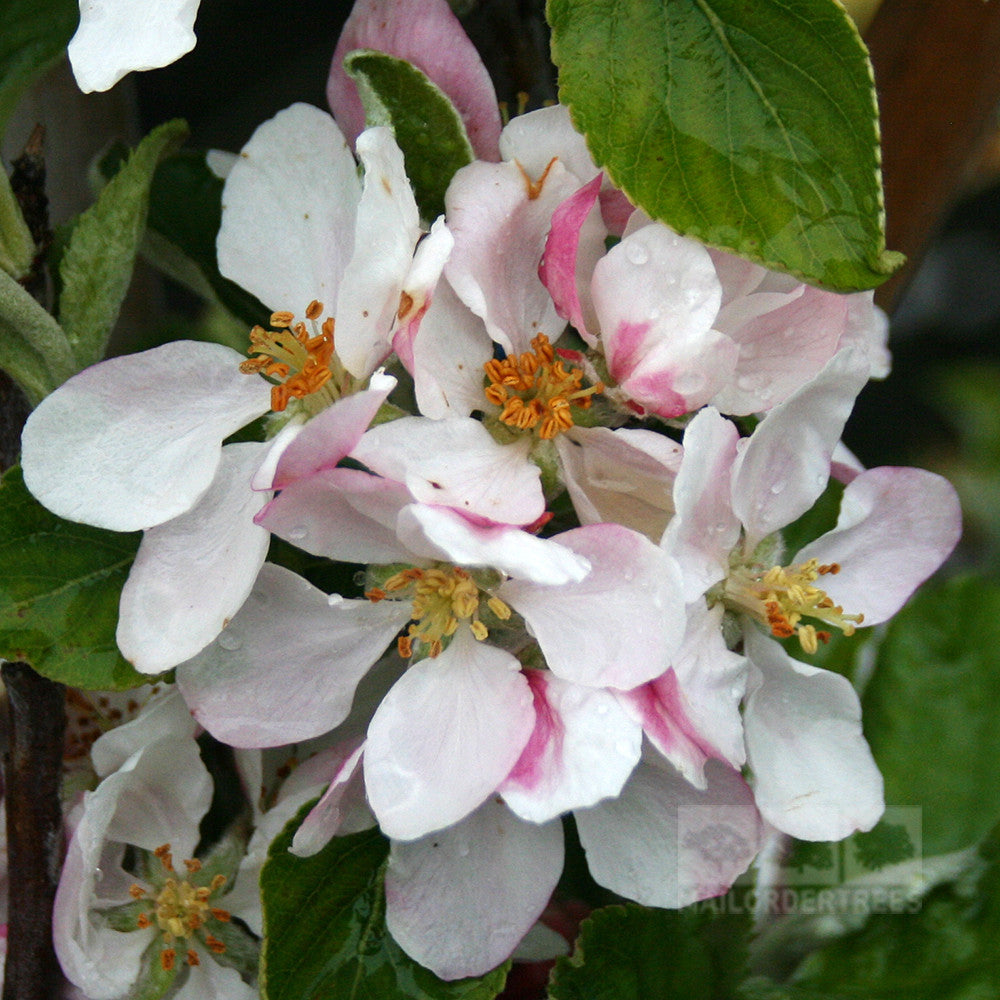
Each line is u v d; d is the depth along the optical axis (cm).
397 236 21
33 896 24
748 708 23
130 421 23
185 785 24
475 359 22
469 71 23
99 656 23
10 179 23
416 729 22
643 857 23
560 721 21
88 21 22
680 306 21
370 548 22
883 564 24
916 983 25
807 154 21
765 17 21
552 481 22
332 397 23
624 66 22
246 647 23
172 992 24
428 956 22
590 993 23
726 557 23
